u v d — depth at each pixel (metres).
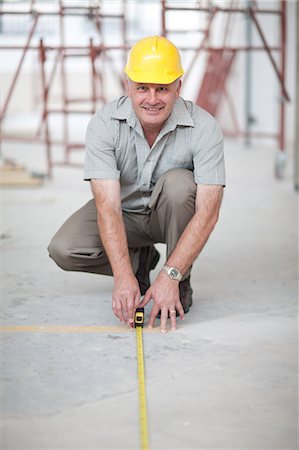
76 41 12.70
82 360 2.55
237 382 2.37
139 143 2.80
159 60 2.59
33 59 12.58
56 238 3.00
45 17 12.67
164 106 2.62
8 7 12.34
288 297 3.30
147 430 2.04
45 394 2.28
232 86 10.28
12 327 2.89
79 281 3.56
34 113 12.83
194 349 2.65
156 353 2.61
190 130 2.78
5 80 12.66
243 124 10.15
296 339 2.75
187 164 2.89
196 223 2.74
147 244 3.18
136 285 2.71
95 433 2.03
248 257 4.02
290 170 7.34
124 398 2.25
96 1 8.65
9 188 6.41
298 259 3.97
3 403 2.22
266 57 9.49
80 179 6.94
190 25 12.33
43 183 6.70
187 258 2.75
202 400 2.23
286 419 2.11
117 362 2.53
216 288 3.45
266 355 2.59
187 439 1.99
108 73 12.66
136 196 2.99
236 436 2.01
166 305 2.77
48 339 2.76
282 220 5.00
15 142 10.15
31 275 3.66
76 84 12.77
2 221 4.96
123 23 7.41
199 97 10.22
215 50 7.38
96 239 2.99
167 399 2.24
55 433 2.03
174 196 2.80
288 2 9.13
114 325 2.91
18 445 1.96
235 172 7.24
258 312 3.08
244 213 5.24
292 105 9.42
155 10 12.80
